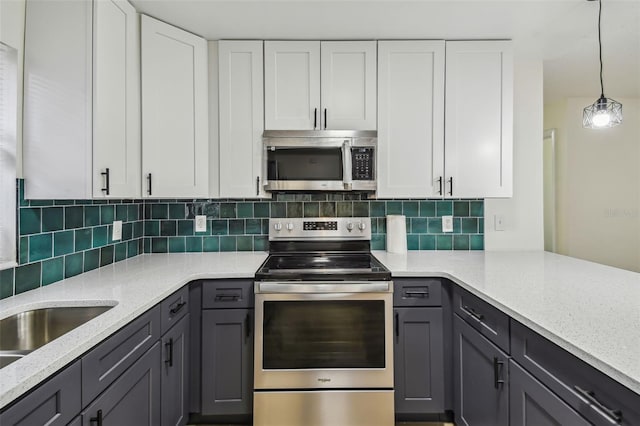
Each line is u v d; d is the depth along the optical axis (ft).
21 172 4.56
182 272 5.82
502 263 6.51
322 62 6.90
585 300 4.15
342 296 5.66
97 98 4.73
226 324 5.86
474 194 6.95
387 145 6.94
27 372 2.51
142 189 5.98
